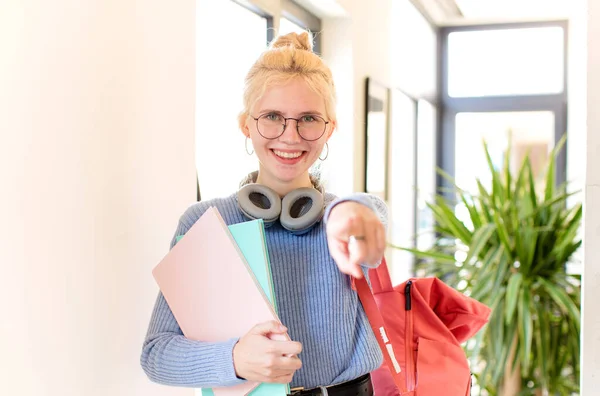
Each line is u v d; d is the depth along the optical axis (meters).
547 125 6.11
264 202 1.14
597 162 1.72
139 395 1.43
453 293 1.56
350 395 1.08
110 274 1.31
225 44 2.55
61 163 1.16
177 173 1.58
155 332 1.08
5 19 1.02
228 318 1.00
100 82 1.27
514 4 5.65
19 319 1.05
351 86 3.41
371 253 0.75
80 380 1.21
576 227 3.23
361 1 3.58
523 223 3.29
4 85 1.02
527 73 6.17
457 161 6.32
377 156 3.94
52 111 1.13
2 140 1.01
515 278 3.12
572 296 3.24
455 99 6.30
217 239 1.01
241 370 0.93
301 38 1.16
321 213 1.11
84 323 1.23
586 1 1.72
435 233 5.71
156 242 1.49
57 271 1.15
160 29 1.50
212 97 2.46
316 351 1.07
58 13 1.14
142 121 1.42
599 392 1.72
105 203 1.29
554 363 3.21
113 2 1.31
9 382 1.03
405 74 5.05
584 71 1.73
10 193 1.03
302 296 1.08
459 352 1.48
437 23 6.24
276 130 1.08
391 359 1.15
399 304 1.47
